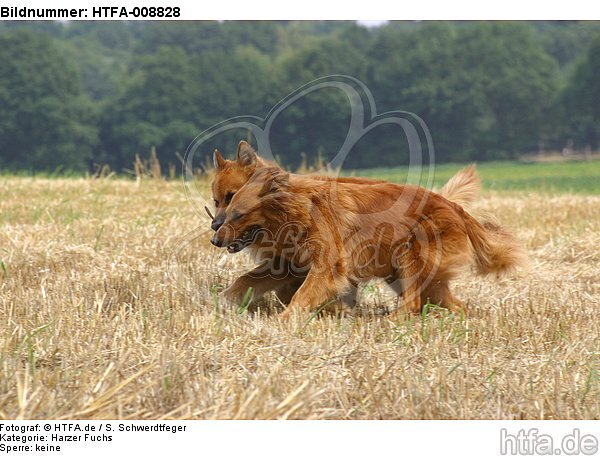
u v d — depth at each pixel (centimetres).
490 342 748
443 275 902
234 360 672
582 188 4084
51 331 705
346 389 623
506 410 611
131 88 8850
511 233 983
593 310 868
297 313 808
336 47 10362
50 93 8594
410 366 672
